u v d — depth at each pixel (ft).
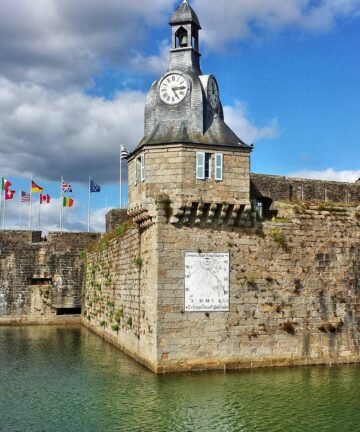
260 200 122.62
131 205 106.42
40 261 193.77
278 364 101.35
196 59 110.73
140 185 102.22
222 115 110.22
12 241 193.06
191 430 70.18
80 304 194.39
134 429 70.64
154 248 97.60
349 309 106.63
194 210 97.91
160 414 76.33
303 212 106.42
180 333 96.48
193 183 97.45
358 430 70.18
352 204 112.06
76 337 156.66
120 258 131.13
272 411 77.36
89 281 181.16
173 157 97.60
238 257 100.73
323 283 105.50
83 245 196.34
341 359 105.19
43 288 192.95
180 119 101.86
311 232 105.60
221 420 73.82
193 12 110.42
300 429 70.64
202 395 84.58
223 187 98.78
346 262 107.45
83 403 82.69
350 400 82.12
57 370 106.93
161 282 96.17
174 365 95.91
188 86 102.83
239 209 99.50
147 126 105.91
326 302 105.29
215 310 98.43
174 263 97.14
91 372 104.32
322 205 109.19
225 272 99.60
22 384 95.45
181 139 97.76
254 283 101.19
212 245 99.35
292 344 102.47
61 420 74.59
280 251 103.45
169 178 97.55
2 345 140.67
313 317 104.17
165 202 97.14
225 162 99.45
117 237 135.13
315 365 103.40
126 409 79.15
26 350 132.16
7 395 87.97
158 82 105.09
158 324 95.55
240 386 89.20
